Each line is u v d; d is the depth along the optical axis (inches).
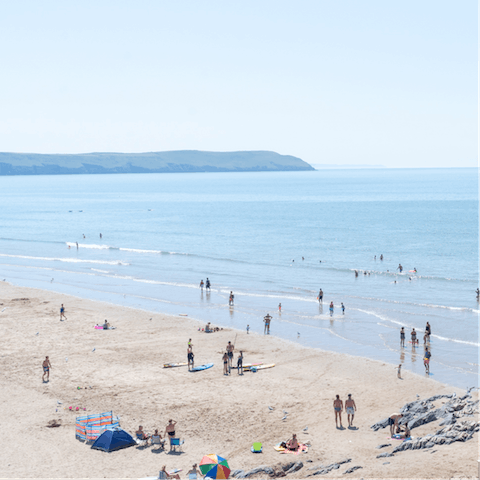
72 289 2657.5
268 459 920.9
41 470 892.0
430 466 801.6
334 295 2490.2
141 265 3388.3
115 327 1882.4
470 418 1043.9
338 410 1069.1
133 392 1261.1
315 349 1638.8
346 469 832.9
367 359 1531.7
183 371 1421.0
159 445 978.1
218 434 1039.0
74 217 6924.2
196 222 6122.1
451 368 1475.1
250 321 2028.8
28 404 1183.6
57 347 1633.9
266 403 1198.3
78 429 1027.3
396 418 1024.2
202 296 2484.0
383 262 3430.1
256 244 4325.8
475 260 3457.2
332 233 4938.5
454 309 2178.9
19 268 3316.9
